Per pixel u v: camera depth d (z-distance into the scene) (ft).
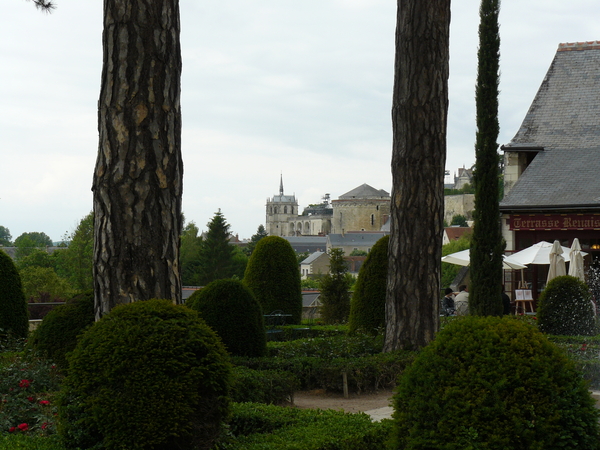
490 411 14.46
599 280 67.56
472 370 14.85
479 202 55.47
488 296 54.13
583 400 15.02
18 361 28.84
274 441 19.12
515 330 15.40
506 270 81.30
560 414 14.57
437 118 35.99
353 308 47.32
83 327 28.78
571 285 47.80
